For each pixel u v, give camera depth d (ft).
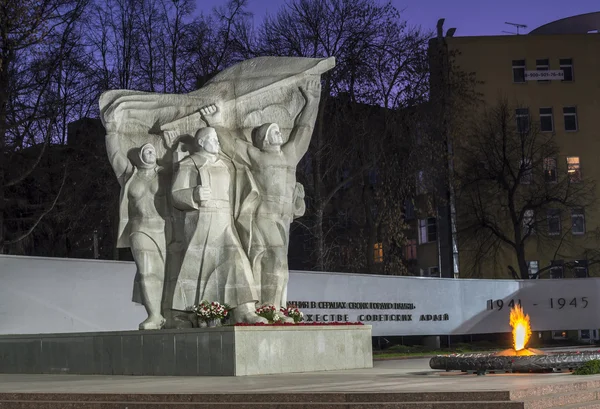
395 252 120.26
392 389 34.86
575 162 156.15
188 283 56.34
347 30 108.88
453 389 33.73
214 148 57.16
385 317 93.45
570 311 108.68
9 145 103.40
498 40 156.25
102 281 70.23
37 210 115.34
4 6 89.25
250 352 50.49
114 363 55.42
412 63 112.16
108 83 114.42
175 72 117.29
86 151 115.55
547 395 34.53
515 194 148.77
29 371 60.59
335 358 56.34
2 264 65.82
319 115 109.09
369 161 113.60
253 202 58.23
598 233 152.05
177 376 50.90
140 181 57.98
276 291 57.93
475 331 102.32
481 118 151.74
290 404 32.55
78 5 101.04
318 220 111.86
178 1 118.11
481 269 148.66
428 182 117.19
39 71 102.58
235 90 60.54
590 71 157.79
